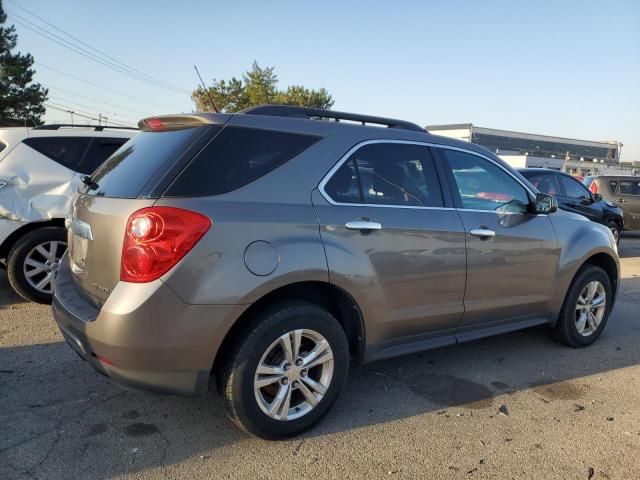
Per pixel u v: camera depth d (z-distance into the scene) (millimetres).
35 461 2805
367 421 3395
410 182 3635
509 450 3117
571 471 2932
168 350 2660
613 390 4039
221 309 2730
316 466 2873
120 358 2650
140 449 2961
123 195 2883
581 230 4770
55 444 2975
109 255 2783
